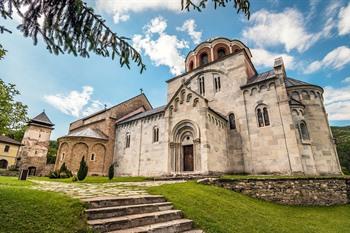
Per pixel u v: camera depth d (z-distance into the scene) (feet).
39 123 167.73
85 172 69.10
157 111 97.45
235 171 75.82
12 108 69.26
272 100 75.15
